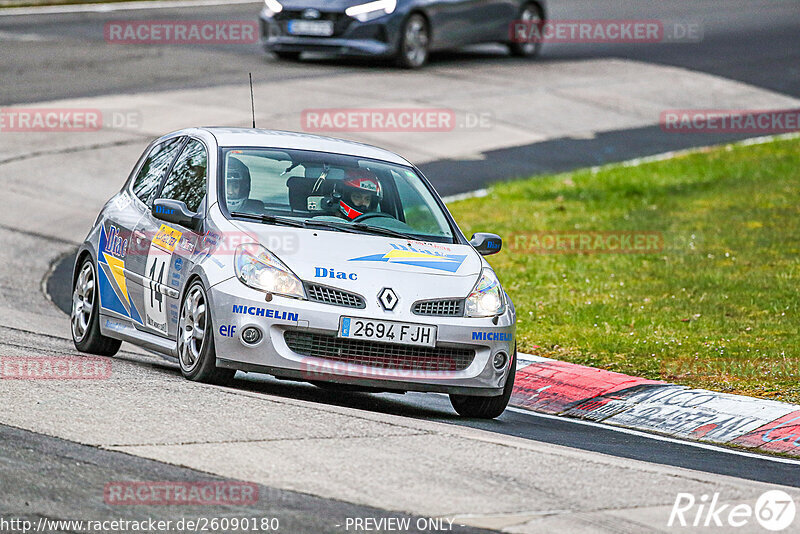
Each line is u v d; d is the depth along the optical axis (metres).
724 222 56.81
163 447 21.86
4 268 48.41
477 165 69.94
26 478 19.73
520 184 65.44
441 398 33.56
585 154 74.25
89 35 103.69
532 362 35.31
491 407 29.70
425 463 22.06
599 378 33.62
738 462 26.84
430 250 29.91
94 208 58.91
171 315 29.80
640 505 20.42
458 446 23.55
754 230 54.84
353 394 32.09
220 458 21.41
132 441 22.12
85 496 19.11
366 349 27.70
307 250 28.36
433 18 93.19
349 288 27.64
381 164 32.62
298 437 23.12
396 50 91.12
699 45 110.25
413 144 72.62
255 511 18.80
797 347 36.59
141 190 33.81
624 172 68.69
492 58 100.50
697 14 129.25
